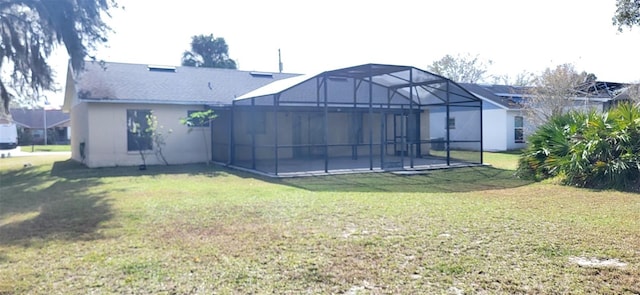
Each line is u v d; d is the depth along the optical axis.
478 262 4.26
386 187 9.84
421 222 5.97
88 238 5.34
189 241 5.13
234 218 6.37
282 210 6.93
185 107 17.08
